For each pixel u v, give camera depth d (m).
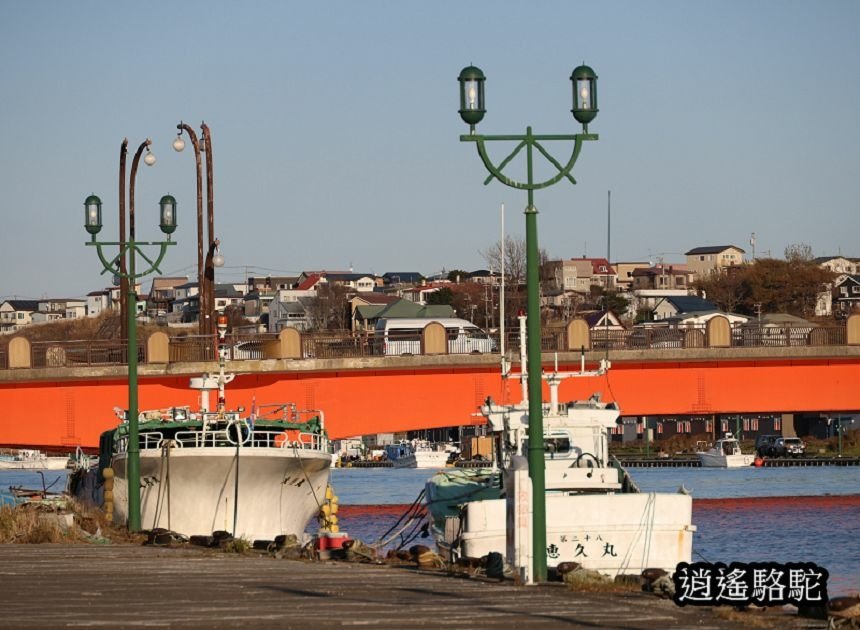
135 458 75.56
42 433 126.75
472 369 130.50
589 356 130.25
